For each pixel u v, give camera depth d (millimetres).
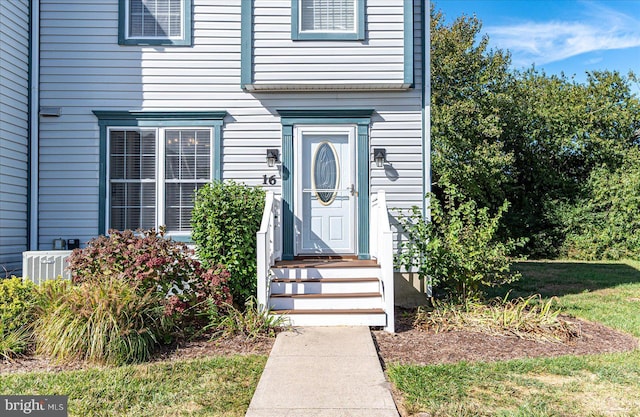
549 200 18875
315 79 7734
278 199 7621
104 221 7797
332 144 7957
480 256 6824
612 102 19359
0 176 6980
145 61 7891
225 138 7891
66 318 5012
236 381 4387
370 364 4758
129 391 4121
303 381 4312
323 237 7879
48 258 7055
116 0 7914
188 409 3807
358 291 6695
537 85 21812
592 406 3861
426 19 7895
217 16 7930
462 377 4453
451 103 18000
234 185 7215
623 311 7574
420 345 5535
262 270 6168
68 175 7812
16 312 5273
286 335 5789
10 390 4125
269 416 3635
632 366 4785
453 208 7281
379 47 7754
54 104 7852
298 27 7773
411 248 7125
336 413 3691
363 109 7828
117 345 4828
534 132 19344
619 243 16953
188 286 6309
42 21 7867
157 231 7805
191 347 5422
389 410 3740
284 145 7875
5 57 7098
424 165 7812
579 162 19938
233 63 7914
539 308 7438
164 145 7895
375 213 7438
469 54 18453
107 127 7863
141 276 5637
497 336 5879
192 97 7906
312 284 6688
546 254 17906
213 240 6719
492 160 17250
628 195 16797
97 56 7883
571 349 5434
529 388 4230
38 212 7777
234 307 6363
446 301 7055
